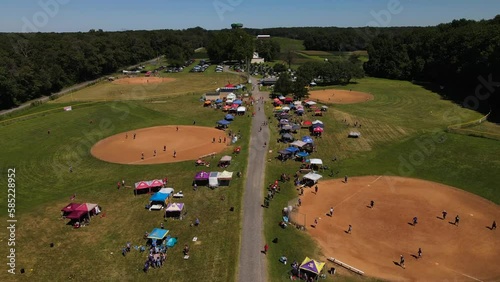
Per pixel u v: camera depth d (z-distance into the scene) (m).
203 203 60.72
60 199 63.03
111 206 60.66
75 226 54.06
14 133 96.25
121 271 44.44
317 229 53.06
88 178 71.44
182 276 43.38
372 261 45.94
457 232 52.09
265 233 51.84
